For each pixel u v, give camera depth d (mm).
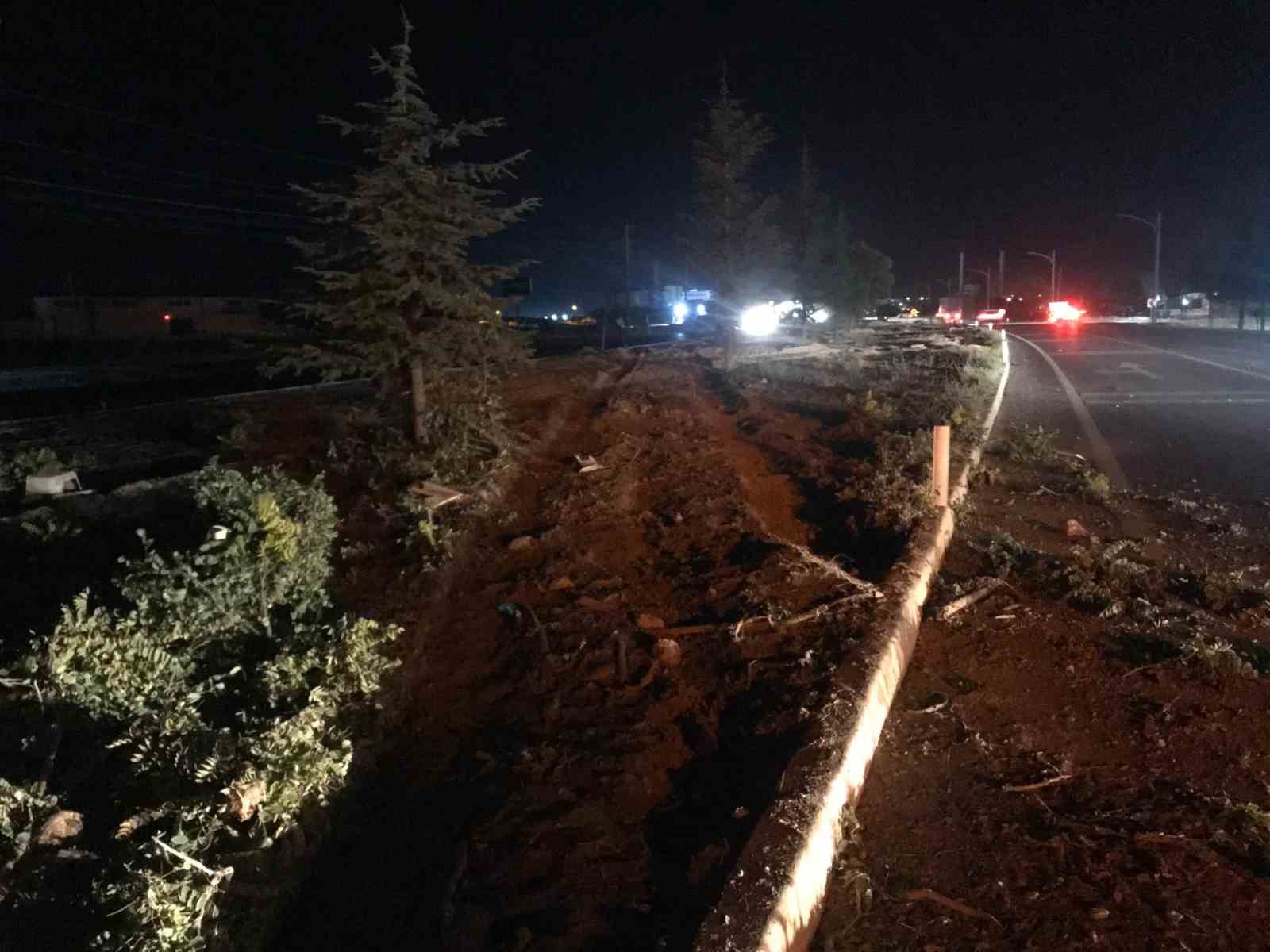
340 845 4477
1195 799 5043
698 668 6039
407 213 8734
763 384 18547
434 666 6055
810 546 8969
